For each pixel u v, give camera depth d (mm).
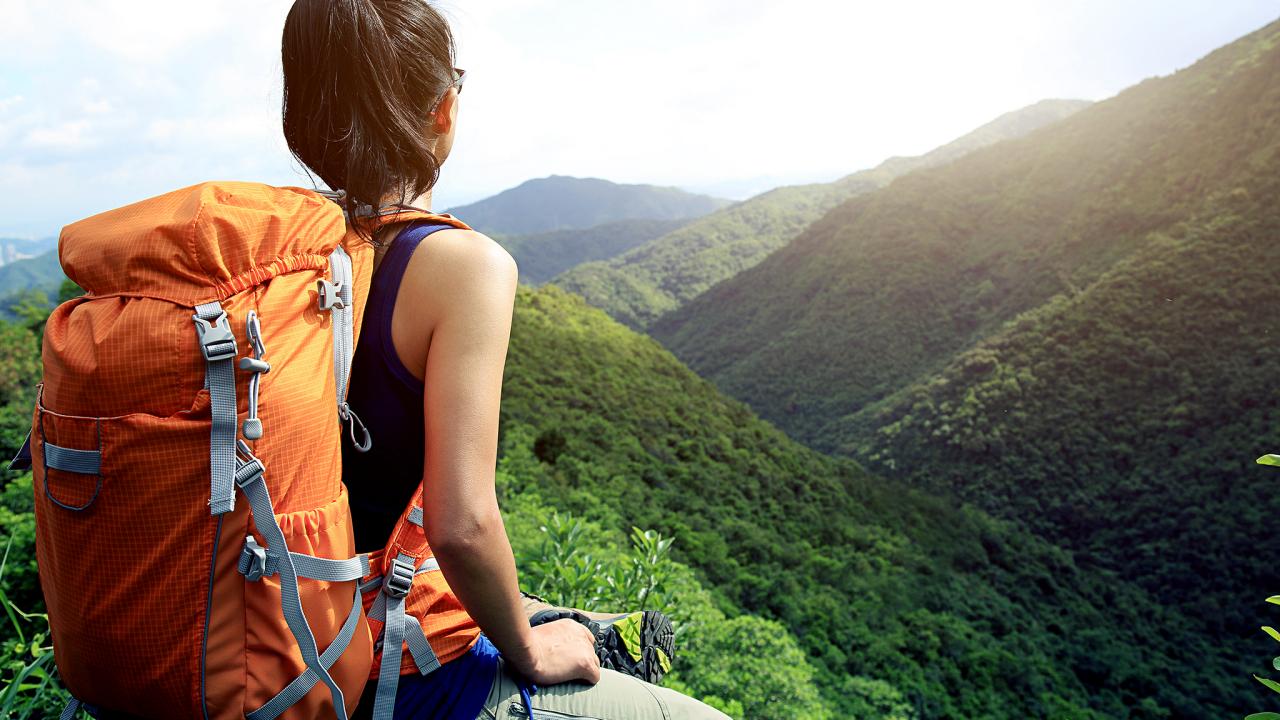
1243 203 111438
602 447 51844
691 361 169375
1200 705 51000
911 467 101438
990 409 102875
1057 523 88188
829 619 38281
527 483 30484
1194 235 109750
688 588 9266
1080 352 102375
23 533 4641
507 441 40344
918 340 140750
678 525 40875
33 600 4359
